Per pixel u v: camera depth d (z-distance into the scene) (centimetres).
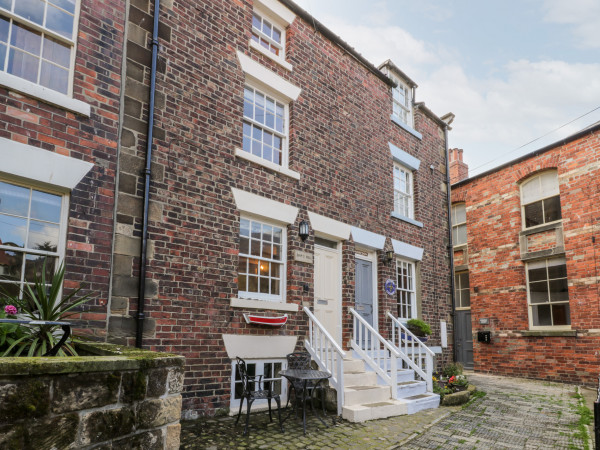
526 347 1211
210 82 665
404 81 1162
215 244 629
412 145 1112
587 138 1148
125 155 552
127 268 531
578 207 1144
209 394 586
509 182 1337
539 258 1232
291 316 711
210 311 605
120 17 572
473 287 1389
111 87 548
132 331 524
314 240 809
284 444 484
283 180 750
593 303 1077
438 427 585
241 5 736
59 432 254
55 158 482
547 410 713
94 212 510
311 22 862
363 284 901
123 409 289
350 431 546
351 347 809
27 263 464
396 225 999
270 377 678
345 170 881
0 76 450
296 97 804
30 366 244
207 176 637
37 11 504
